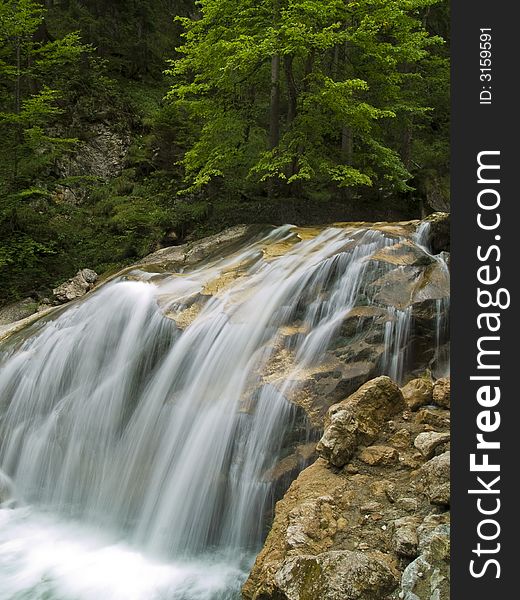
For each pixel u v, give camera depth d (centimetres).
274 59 1188
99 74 2034
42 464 713
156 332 744
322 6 1017
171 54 2598
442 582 316
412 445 468
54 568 521
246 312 699
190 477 566
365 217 1277
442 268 682
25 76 1675
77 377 786
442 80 1593
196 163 1230
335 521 399
